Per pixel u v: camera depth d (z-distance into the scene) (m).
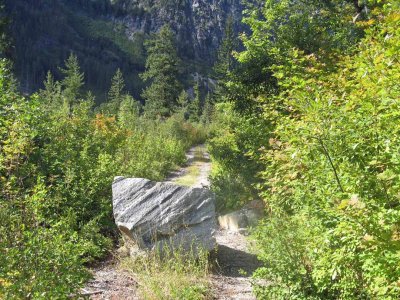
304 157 4.13
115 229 8.32
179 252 6.87
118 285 5.88
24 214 4.51
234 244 8.91
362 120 3.58
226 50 39.59
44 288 3.63
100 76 101.44
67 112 12.27
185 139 34.47
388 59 3.73
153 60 48.72
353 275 3.68
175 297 5.34
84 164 9.16
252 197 11.70
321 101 4.00
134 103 43.50
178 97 54.22
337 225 3.29
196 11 157.88
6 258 3.71
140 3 151.62
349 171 3.54
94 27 131.50
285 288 4.70
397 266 2.91
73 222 7.40
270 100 8.90
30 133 7.32
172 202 7.47
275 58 12.32
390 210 2.91
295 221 4.96
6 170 6.65
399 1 4.61
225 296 5.77
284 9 14.89
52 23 114.38
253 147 10.70
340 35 13.22
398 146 3.22
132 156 14.57
